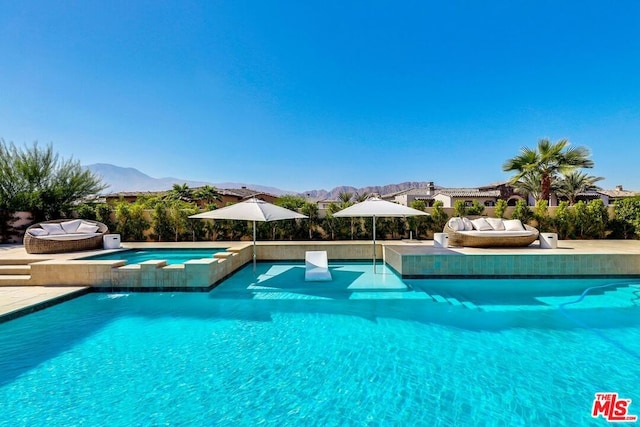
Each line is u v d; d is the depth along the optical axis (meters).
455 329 4.88
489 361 3.86
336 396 3.14
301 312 5.66
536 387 3.29
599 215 14.88
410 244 11.55
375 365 3.77
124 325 5.06
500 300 6.33
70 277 6.95
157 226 14.99
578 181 29.08
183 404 3.01
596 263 7.93
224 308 5.88
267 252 10.83
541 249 9.73
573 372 3.60
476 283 7.62
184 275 6.92
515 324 5.07
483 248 9.90
